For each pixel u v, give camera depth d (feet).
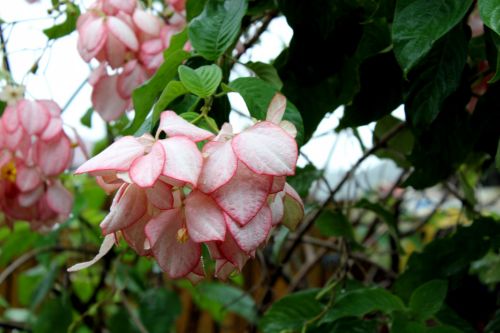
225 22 2.02
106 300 3.69
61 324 3.61
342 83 2.37
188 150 1.53
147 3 2.66
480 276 2.98
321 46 2.30
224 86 1.87
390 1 2.23
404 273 2.70
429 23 1.81
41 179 2.52
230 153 1.54
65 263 4.23
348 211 3.10
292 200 1.72
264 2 2.48
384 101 2.43
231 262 1.57
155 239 1.58
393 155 3.28
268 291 3.50
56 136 2.46
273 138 1.56
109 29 2.31
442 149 2.43
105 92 2.47
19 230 3.78
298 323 2.61
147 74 2.37
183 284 4.13
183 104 2.00
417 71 2.13
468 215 3.31
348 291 2.59
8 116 2.46
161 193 1.54
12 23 2.57
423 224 3.94
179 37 2.11
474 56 2.56
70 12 2.57
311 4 2.21
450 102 2.38
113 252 3.77
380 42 2.37
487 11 1.61
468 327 2.58
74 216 3.65
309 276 4.57
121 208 1.58
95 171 1.60
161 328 3.73
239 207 1.51
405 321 2.37
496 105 2.36
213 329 5.06
